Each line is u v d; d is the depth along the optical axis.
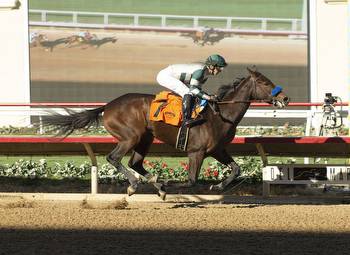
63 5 26.55
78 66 26.59
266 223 9.91
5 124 21.83
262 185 13.83
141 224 9.83
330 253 7.94
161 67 26.69
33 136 12.85
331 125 13.94
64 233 9.12
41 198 12.92
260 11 26.66
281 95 11.16
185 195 12.88
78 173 14.98
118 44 26.59
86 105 14.18
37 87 26.69
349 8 13.98
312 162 15.47
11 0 26.41
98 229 9.42
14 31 26.64
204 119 11.17
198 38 26.66
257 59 26.72
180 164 15.30
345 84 26.75
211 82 26.48
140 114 11.48
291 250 8.09
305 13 26.72
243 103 11.30
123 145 11.48
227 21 26.66
